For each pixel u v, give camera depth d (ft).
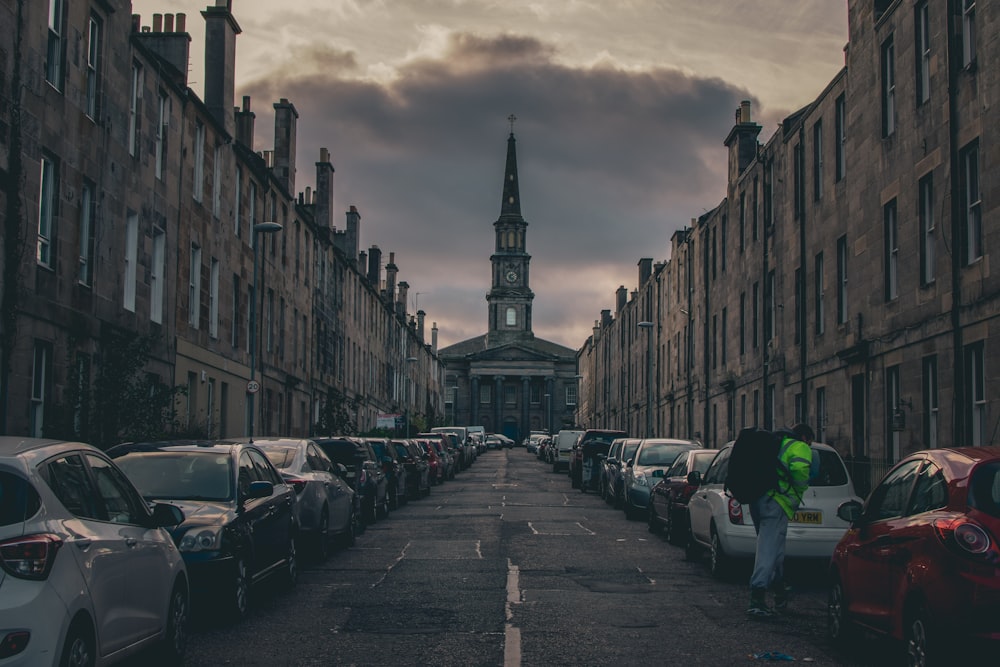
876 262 74.08
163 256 83.20
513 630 32.45
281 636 31.53
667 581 44.21
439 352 506.48
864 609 27.86
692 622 34.37
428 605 37.29
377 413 217.56
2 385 55.93
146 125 78.95
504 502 97.55
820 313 89.92
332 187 169.99
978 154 57.57
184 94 87.20
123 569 23.03
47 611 19.06
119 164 73.05
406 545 58.18
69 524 21.08
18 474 20.29
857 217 78.64
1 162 54.85
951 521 23.29
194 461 36.55
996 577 22.03
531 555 53.21
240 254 107.65
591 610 36.40
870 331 75.15
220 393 100.07
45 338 61.11
